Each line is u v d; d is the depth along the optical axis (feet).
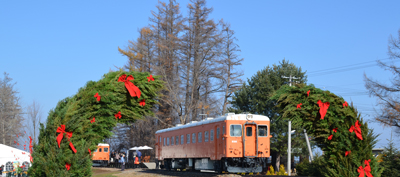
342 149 39.99
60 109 35.27
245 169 70.74
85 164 34.63
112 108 36.24
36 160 33.96
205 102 153.07
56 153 33.86
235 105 132.46
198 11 156.35
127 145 164.66
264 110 123.34
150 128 150.30
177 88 143.74
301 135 119.14
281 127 117.19
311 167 71.77
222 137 71.46
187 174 79.30
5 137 175.73
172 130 98.73
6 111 184.14
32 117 145.79
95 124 35.55
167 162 104.32
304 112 40.22
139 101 37.93
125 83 37.11
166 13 162.20
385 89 92.22
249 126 71.20
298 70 128.16
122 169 111.34
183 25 157.79
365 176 38.68
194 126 85.10
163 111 150.00
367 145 39.50
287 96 41.11
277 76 127.13
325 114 39.75
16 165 88.58
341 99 40.65
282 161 137.08
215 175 70.18
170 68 149.48
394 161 58.13
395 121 88.84
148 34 156.97
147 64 150.82
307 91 40.60
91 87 36.32
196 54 151.84
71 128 34.35
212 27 154.51
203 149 79.77
